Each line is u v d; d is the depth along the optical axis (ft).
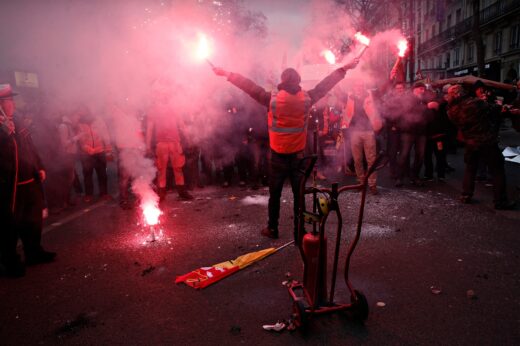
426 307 9.75
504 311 9.46
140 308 10.25
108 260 13.69
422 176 27.86
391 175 26.89
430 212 18.10
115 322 9.63
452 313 9.45
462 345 8.23
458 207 18.79
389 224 16.51
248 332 8.97
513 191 21.35
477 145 17.90
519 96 23.22
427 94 24.03
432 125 25.08
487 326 8.86
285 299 10.39
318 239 9.07
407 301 10.07
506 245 13.62
